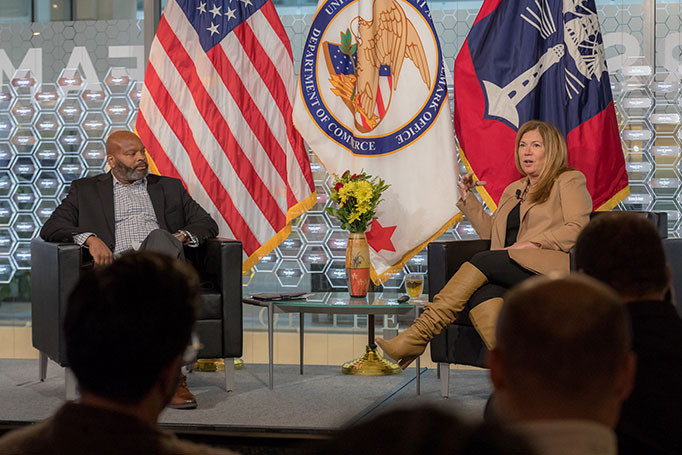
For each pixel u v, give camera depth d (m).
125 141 4.50
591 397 0.85
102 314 0.93
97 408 0.90
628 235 1.55
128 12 5.43
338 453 0.52
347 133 4.98
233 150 5.08
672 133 5.09
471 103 4.88
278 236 5.13
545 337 0.85
